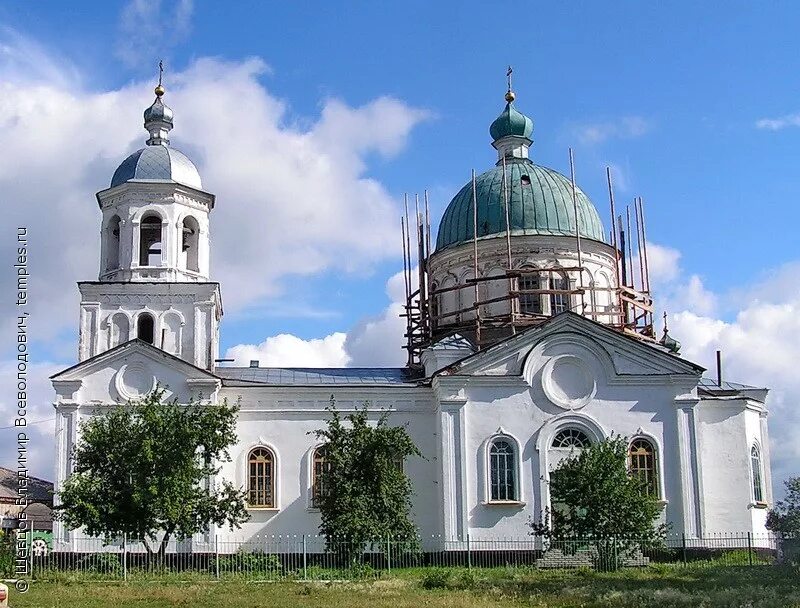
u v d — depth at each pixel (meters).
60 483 49.81
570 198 61.44
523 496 50.28
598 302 59.59
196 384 50.75
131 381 50.91
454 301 59.91
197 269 54.22
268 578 40.31
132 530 43.47
